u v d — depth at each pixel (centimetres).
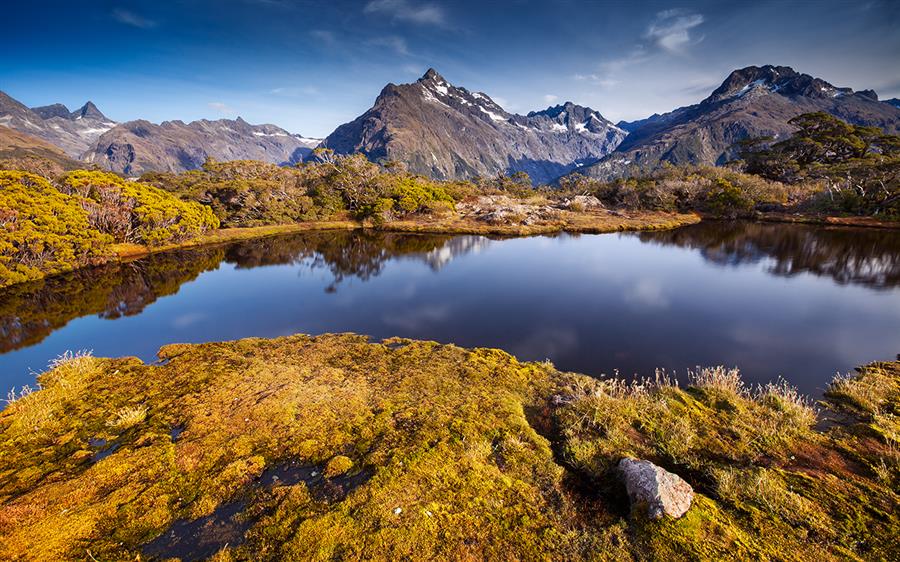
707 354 2014
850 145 8638
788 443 1061
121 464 1016
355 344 2048
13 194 3775
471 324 2512
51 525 810
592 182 12988
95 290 3531
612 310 2761
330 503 853
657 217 7706
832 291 3105
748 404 1328
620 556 698
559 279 3675
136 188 5641
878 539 712
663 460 1002
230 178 9256
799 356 1969
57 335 2416
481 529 769
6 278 3553
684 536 717
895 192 5938
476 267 4278
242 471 976
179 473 984
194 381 1581
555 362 1930
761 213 7294
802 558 676
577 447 1042
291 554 717
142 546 765
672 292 3178
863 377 1617
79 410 1367
